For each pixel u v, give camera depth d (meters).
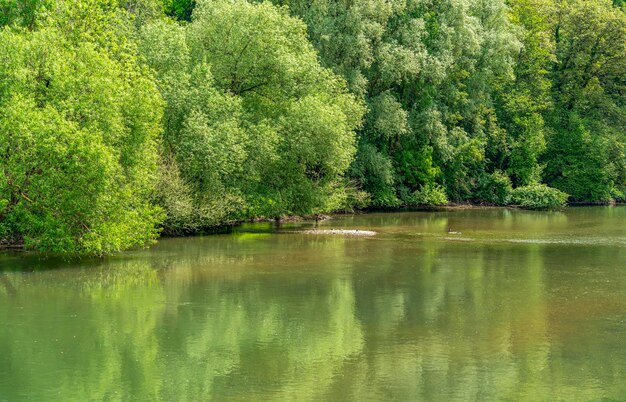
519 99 66.31
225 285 23.77
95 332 17.80
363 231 40.91
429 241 36.38
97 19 32.22
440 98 60.12
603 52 71.44
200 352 16.28
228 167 36.59
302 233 39.38
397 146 58.44
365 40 49.62
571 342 17.36
